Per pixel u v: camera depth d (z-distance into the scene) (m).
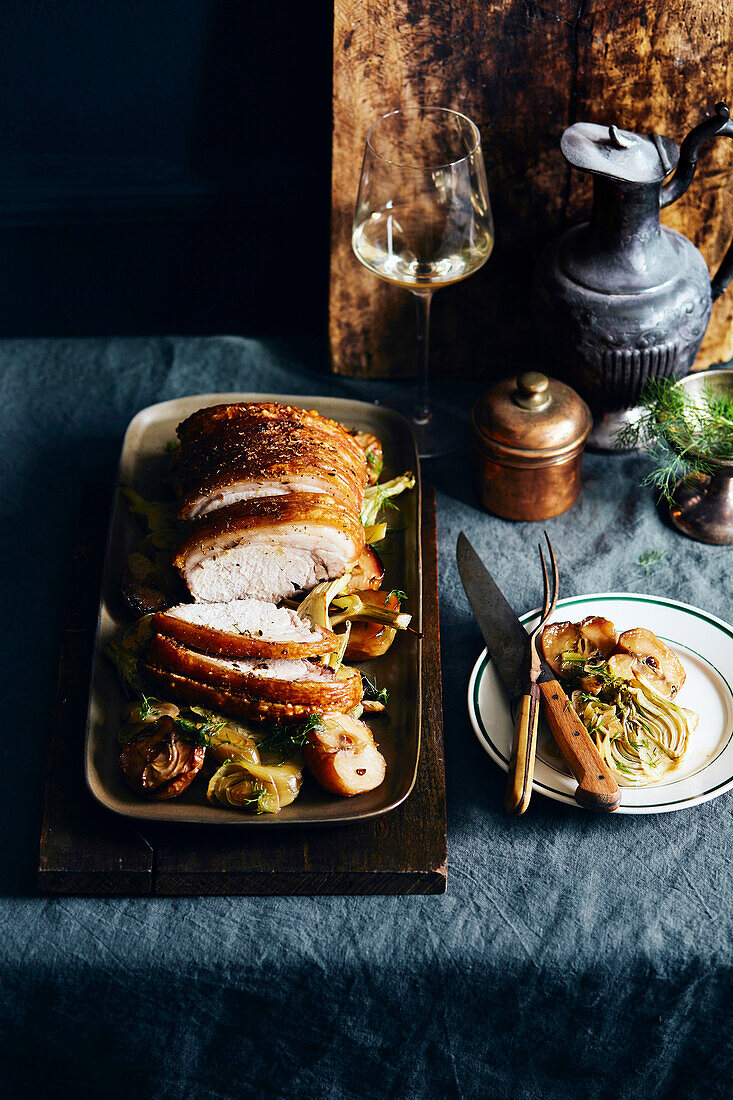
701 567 1.50
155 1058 1.32
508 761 1.33
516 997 1.28
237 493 1.41
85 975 1.28
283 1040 1.31
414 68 1.54
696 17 1.50
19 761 1.39
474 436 1.51
